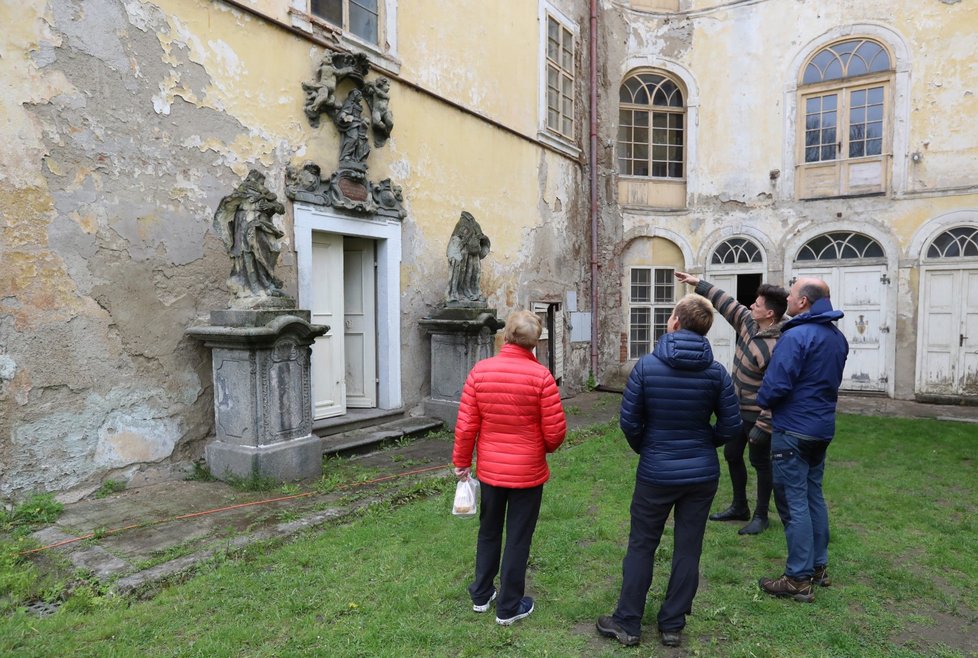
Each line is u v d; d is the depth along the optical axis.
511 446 2.95
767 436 4.11
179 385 5.19
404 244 7.50
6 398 4.20
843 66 10.93
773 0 11.41
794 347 3.30
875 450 6.77
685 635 2.95
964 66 9.97
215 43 5.39
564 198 11.19
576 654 2.78
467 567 3.60
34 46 4.27
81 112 4.53
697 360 2.78
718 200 11.99
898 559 3.89
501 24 9.17
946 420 8.75
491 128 9.06
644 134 12.47
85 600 3.13
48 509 4.25
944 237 10.24
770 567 3.72
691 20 12.06
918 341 10.41
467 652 2.76
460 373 7.52
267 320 5.03
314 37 6.23
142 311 4.93
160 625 2.94
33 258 4.30
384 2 7.05
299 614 3.07
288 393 5.25
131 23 4.80
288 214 6.04
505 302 9.52
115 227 4.75
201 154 5.31
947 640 2.95
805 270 11.33
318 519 4.29
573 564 3.71
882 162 10.67
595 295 12.02
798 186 11.34
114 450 4.78
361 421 6.90
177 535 3.96
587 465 5.97
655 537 2.87
